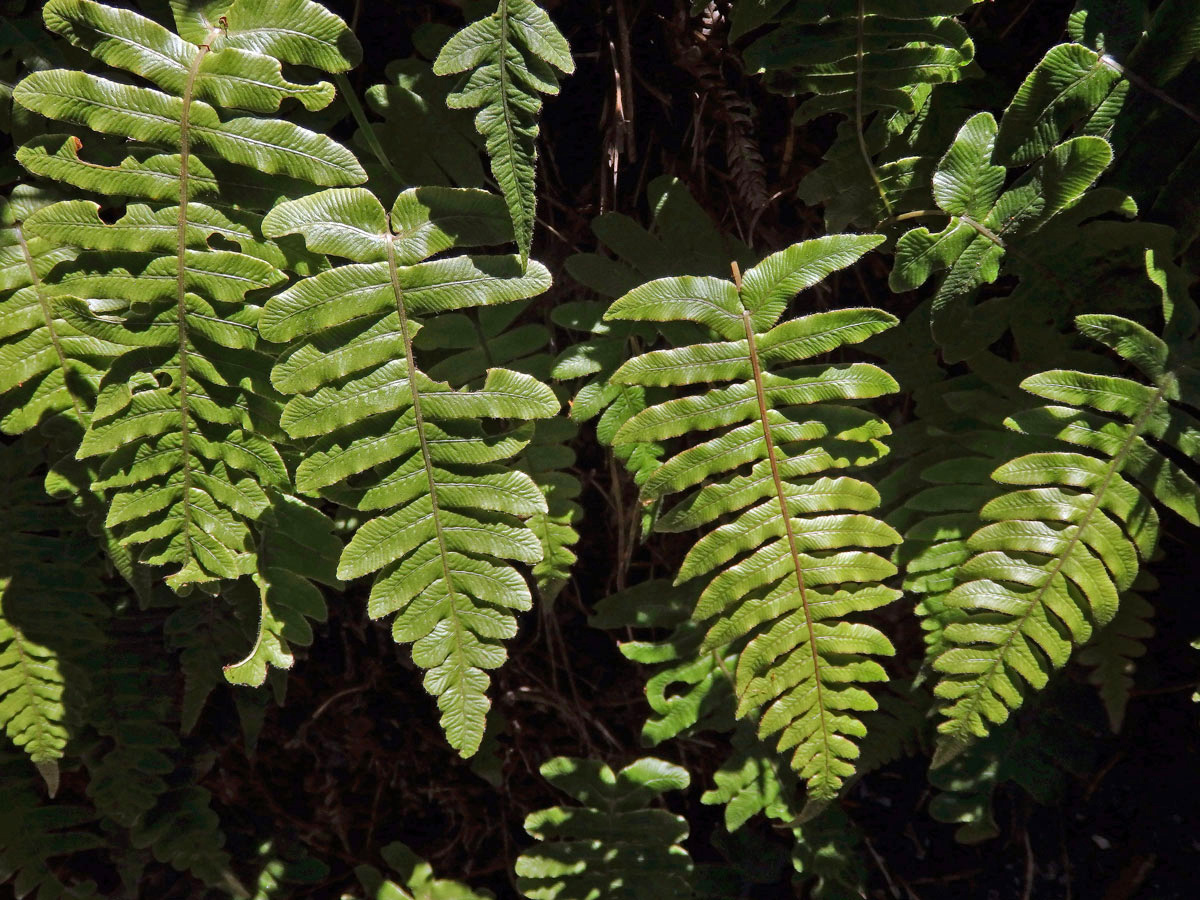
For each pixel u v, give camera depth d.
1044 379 0.92
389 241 0.89
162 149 0.90
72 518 0.98
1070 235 0.93
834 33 0.91
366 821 1.12
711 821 1.10
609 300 0.96
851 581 0.92
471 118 0.95
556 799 1.11
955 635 0.93
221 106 0.88
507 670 1.08
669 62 1.00
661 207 0.97
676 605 1.02
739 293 0.91
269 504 0.90
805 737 0.94
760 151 1.02
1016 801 1.06
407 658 1.08
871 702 0.93
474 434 0.90
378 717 1.10
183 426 0.89
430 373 0.95
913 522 0.98
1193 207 0.92
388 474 0.90
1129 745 1.04
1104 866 1.06
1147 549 0.92
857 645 0.92
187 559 0.90
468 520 0.90
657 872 1.04
